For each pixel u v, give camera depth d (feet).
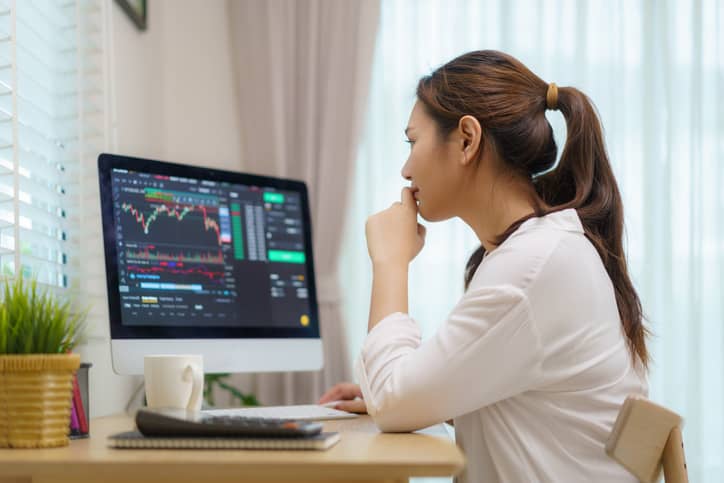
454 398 3.61
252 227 5.88
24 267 5.06
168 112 8.18
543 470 3.74
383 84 9.07
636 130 9.01
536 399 3.82
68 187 5.71
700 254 8.81
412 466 2.66
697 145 8.91
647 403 3.36
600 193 4.26
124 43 7.27
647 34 9.05
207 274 5.56
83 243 5.74
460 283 8.79
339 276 8.82
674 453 3.35
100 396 6.14
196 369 3.96
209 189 5.70
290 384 8.75
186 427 2.98
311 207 8.99
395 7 9.14
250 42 9.25
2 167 4.79
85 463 2.71
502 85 4.28
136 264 5.23
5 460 2.75
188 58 8.58
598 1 9.10
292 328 5.94
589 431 3.81
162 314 5.29
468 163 4.25
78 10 5.79
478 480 3.94
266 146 9.13
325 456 2.77
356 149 8.90
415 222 4.51
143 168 5.38
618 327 4.07
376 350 3.86
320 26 9.18
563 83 9.02
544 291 3.70
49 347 3.23
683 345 8.80
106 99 6.09
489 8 9.12
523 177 4.28
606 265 4.16
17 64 5.09
